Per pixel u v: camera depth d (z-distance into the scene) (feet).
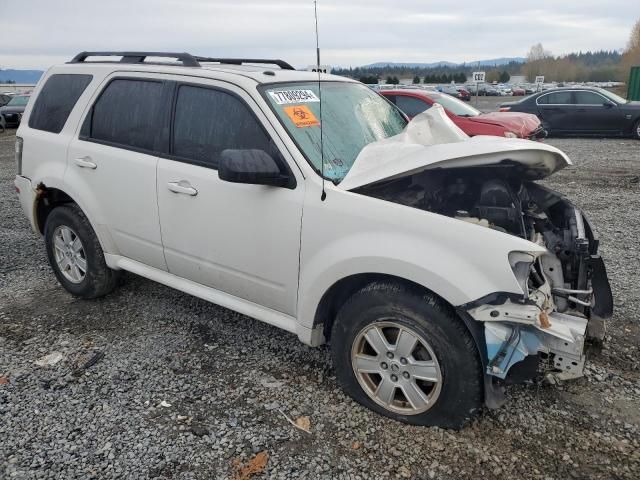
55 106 15.34
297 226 10.53
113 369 12.19
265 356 12.68
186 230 12.35
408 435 9.93
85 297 15.53
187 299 15.79
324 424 10.29
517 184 12.00
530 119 36.37
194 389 11.42
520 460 9.34
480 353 9.11
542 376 11.32
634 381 11.56
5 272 18.06
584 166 37.96
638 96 84.58
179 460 9.39
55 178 14.75
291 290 11.00
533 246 8.70
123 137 13.57
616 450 9.56
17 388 11.47
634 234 21.59
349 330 10.37
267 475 9.06
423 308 9.44
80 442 9.84
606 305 10.29
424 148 10.43
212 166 11.84
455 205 11.32
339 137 11.87
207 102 12.07
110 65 14.26
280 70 13.08
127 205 13.43
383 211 9.63
